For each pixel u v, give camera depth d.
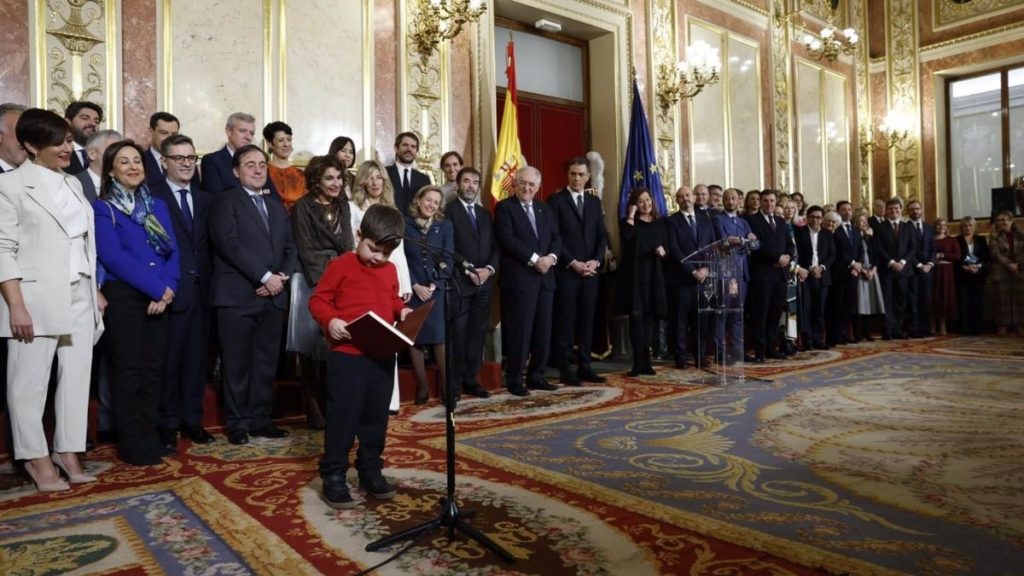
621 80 8.12
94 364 4.16
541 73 7.93
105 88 4.78
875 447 3.51
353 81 6.00
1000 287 9.52
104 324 3.47
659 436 3.81
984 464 3.19
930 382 5.52
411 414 4.58
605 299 7.68
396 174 5.45
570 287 5.78
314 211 4.13
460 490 2.91
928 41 11.09
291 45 5.65
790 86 10.26
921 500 2.69
